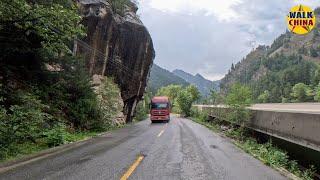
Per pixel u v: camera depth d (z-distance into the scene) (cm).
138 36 4053
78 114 2145
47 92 1914
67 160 1052
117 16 3803
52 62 1988
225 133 2422
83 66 2291
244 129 2205
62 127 1616
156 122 4162
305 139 1152
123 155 1192
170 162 1066
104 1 3478
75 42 2794
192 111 6550
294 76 18775
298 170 1118
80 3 3081
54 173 848
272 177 898
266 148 1568
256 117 1912
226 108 2895
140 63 4216
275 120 1526
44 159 1063
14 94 1523
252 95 2273
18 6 1298
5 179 773
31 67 1845
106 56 3462
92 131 2291
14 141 1241
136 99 4584
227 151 1405
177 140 1802
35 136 1395
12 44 1633
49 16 1359
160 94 15788
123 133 2250
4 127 1175
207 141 1805
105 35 3381
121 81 3912
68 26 1439
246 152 1398
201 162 1088
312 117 1098
